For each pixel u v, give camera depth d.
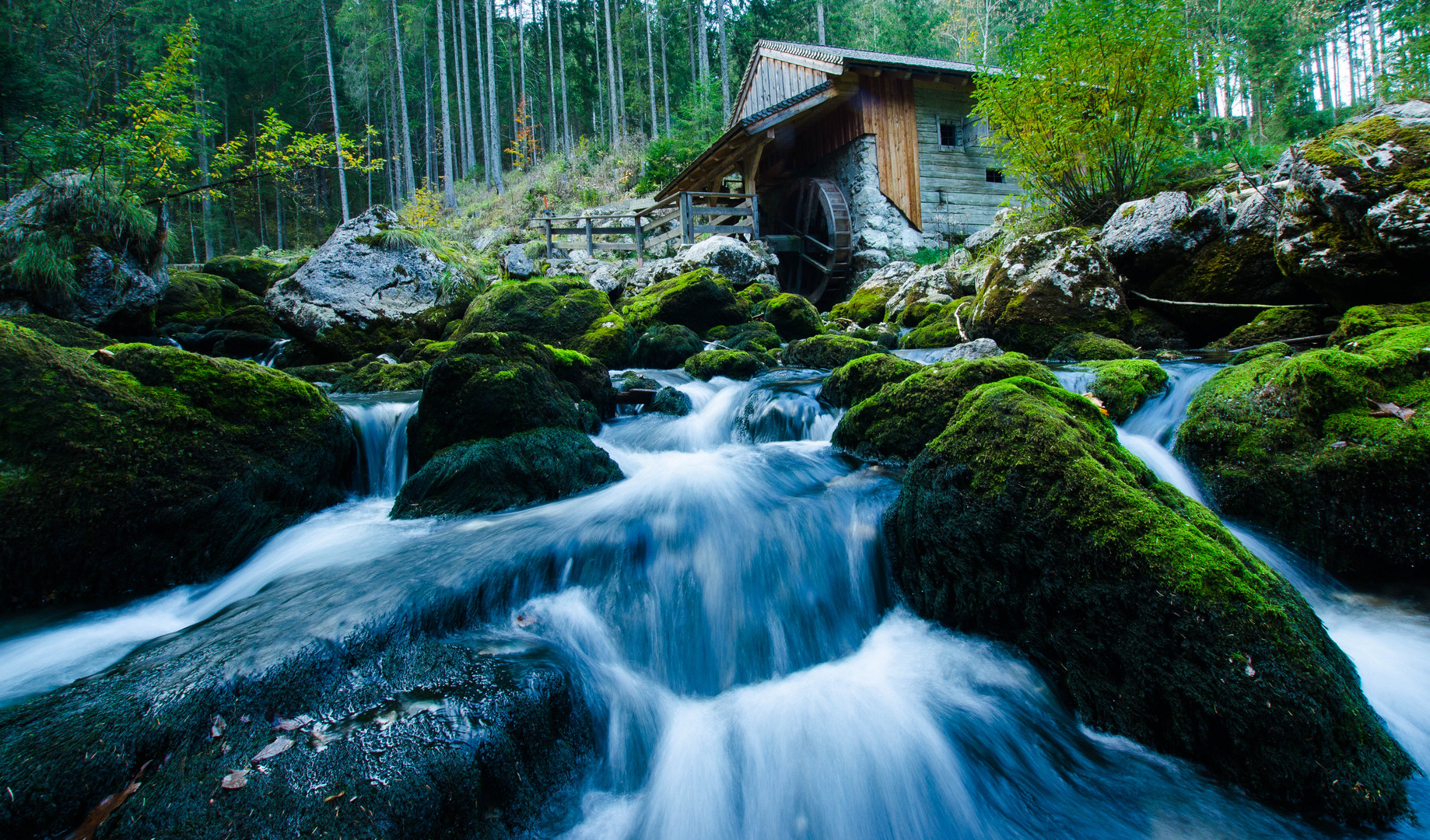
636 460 4.80
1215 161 8.52
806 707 2.40
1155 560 2.10
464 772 1.80
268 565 3.32
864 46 35.16
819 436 4.76
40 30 14.80
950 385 3.64
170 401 3.61
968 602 2.62
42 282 7.53
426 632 2.43
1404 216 4.39
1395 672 2.35
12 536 2.98
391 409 5.01
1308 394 3.19
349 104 37.91
